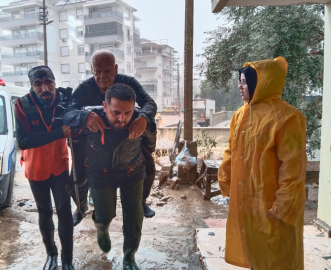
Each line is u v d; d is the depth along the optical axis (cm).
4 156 459
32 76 255
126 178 257
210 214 482
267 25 580
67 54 3825
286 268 204
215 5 351
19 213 464
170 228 401
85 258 311
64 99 279
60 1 3859
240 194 220
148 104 253
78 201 268
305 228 362
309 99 659
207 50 783
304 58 583
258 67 209
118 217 446
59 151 270
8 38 3747
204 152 927
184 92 645
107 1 3656
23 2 3703
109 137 240
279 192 196
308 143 676
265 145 206
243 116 223
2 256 317
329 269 270
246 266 231
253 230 214
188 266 295
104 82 249
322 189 356
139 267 292
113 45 3812
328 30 343
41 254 321
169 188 618
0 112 539
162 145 949
